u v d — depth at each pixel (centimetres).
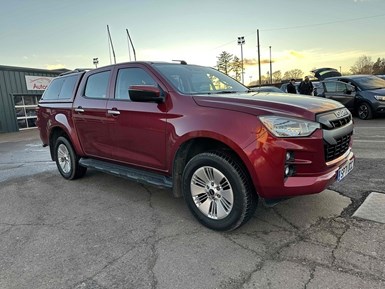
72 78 518
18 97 2067
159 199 420
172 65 408
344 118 317
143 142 373
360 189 397
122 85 412
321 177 277
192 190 331
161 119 346
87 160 494
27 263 273
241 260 262
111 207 399
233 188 295
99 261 271
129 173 403
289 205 362
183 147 334
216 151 309
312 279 231
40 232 335
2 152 1019
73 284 240
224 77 446
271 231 308
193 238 305
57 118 524
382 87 1143
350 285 221
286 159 269
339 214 333
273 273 241
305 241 285
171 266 259
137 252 284
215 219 314
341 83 1213
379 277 229
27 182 549
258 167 274
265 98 313
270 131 270
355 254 259
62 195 459
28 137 1566
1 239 323
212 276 243
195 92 359
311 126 272
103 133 433
